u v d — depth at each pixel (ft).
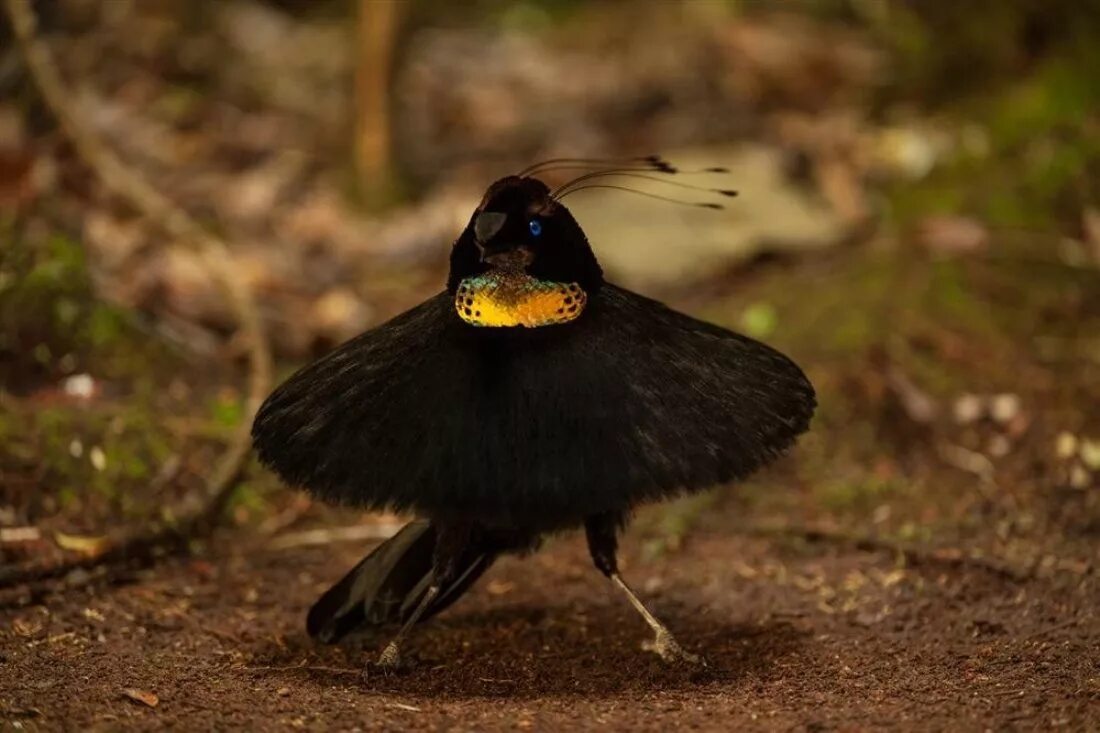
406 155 55.31
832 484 34.50
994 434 36.52
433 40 66.54
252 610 28.14
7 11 41.98
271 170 52.42
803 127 53.57
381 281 45.78
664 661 24.38
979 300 41.37
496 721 21.30
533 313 21.17
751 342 23.35
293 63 62.13
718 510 33.81
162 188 49.75
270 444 22.09
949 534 31.53
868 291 41.88
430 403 21.09
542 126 57.77
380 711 21.88
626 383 21.18
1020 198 45.57
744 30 62.13
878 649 25.31
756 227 45.93
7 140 41.78
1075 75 48.93
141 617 27.04
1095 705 21.50
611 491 20.44
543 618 27.89
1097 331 40.47
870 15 59.06
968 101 51.98
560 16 71.97
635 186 49.57
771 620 27.40
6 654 24.30
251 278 42.52
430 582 23.48
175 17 61.46
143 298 39.22
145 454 33.01
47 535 29.86
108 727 20.75
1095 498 33.12
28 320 36.01
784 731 20.81
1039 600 27.30
